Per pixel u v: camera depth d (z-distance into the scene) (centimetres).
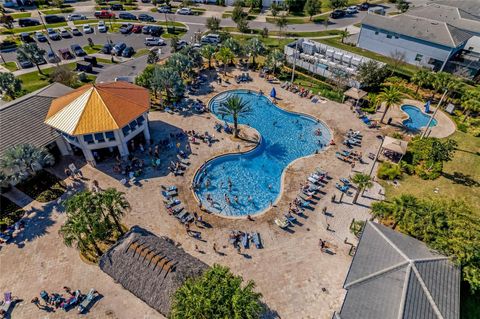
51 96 4741
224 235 3503
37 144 4138
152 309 2831
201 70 6762
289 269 3177
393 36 7262
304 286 3038
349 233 3531
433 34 6788
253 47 6600
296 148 4859
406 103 5844
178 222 3625
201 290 2264
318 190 4053
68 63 6856
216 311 2162
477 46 7425
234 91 6138
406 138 4956
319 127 5284
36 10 9669
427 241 2881
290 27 9150
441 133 5147
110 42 7838
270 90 6162
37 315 2797
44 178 4128
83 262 3219
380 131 5125
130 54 7306
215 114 5497
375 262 2673
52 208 3769
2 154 3891
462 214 3014
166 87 5444
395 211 3127
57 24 8706
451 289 2484
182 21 9338
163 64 6638
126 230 3494
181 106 5594
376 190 4066
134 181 4122
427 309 2311
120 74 6531
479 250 2652
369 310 2355
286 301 2917
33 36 7938
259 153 4753
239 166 4519
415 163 4506
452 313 2316
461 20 7606
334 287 3038
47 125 4341
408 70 6850
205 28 8888
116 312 2814
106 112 4131
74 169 4178
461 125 5278
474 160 4609
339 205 3856
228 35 7750
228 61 7081
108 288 2992
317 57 7119
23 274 3114
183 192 4009
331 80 6325
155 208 3781
